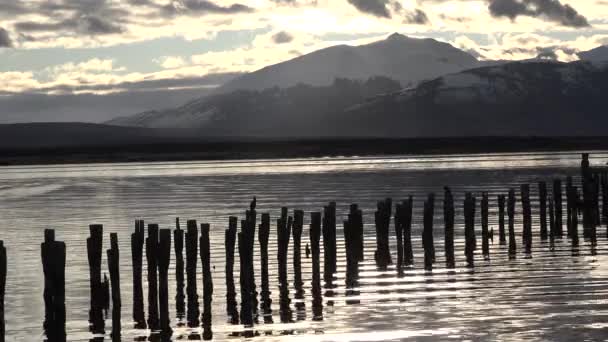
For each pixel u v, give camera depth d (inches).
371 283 1606.8
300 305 1457.9
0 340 1134.4
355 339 1257.4
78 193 4313.5
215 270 1769.2
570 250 1923.0
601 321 1312.7
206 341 1264.8
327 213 1604.3
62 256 1124.5
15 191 4586.6
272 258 1881.2
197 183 4899.1
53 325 1127.6
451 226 1786.4
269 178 5177.2
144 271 1747.0
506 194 3457.2
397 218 1736.0
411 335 1267.2
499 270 1708.9
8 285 1665.8
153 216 2967.5
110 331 1302.9
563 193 3410.4
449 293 1519.4
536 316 1348.4
